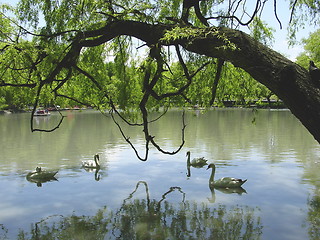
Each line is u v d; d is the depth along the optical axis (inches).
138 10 279.1
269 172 636.1
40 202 480.4
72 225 396.2
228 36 192.7
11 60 272.7
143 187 554.9
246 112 2908.5
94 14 285.6
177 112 3009.4
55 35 267.7
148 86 259.1
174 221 405.4
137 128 1553.9
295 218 406.6
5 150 934.4
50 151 911.7
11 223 404.5
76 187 555.2
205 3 328.8
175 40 221.3
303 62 1732.3
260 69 178.5
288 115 2381.9
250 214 424.8
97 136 1242.6
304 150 868.0
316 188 526.3
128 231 377.4
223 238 354.3
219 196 502.0
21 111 3302.2
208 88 350.9
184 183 578.6
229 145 972.6
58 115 2844.5
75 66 270.5
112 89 304.0
